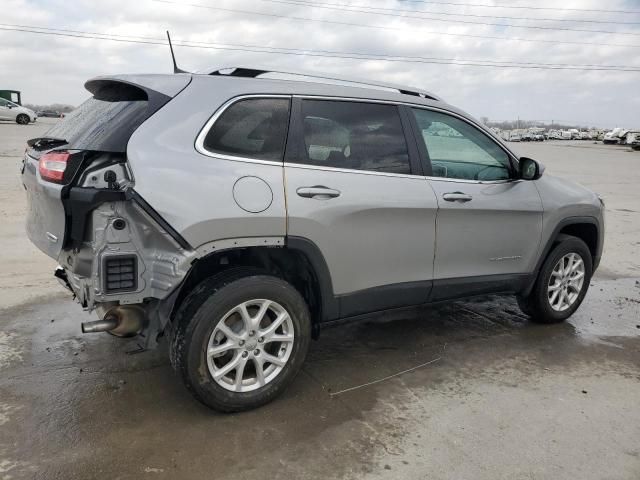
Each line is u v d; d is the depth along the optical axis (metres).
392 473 2.70
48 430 2.98
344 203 3.37
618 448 2.97
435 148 3.95
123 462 2.72
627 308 5.47
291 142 3.29
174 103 3.00
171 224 2.83
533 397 3.53
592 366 4.04
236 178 3.03
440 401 3.44
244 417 3.18
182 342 2.98
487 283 4.26
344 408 3.32
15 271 5.86
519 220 4.34
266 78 3.35
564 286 4.86
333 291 3.48
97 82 3.40
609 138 63.47
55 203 2.87
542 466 2.79
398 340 4.45
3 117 32.78
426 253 3.85
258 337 3.19
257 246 3.12
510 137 96.44
